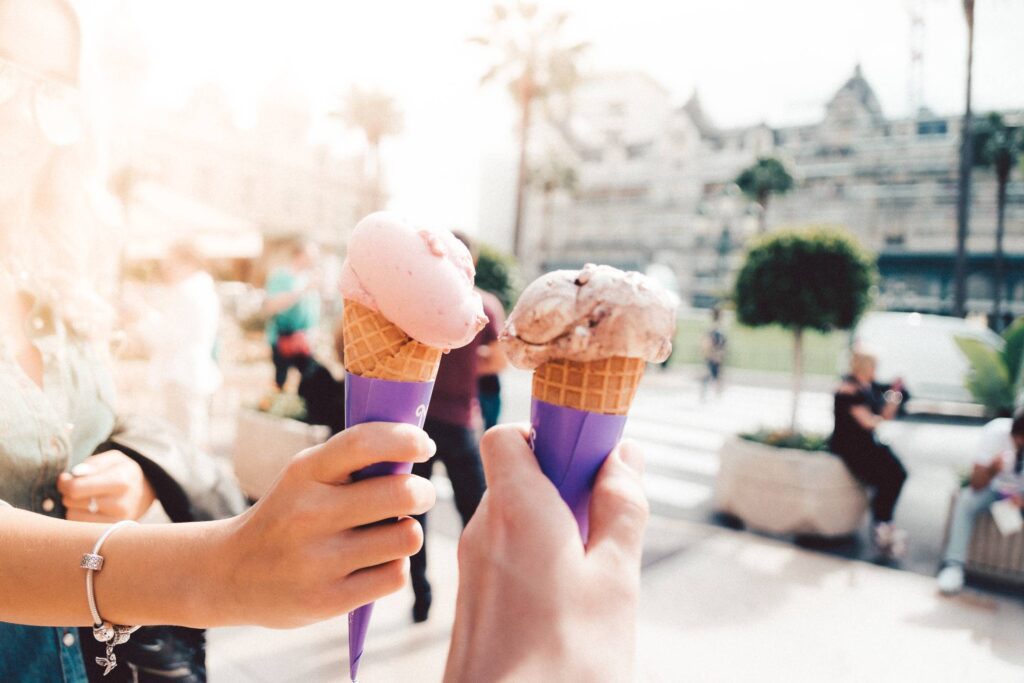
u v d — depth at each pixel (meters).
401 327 0.81
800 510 4.77
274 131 31.02
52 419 1.01
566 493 0.80
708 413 11.63
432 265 0.80
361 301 0.83
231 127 29.17
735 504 5.16
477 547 0.62
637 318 0.78
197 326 4.51
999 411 6.75
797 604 3.74
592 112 43.47
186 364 4.46
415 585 3.26
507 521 0.61
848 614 3.63
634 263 41.84
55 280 1.10
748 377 19.73
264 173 30.55
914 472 7.54
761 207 31.84
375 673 2.79
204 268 4.70
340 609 0.62
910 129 33.97
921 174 33.69
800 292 5.50
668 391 15.64
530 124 23.81
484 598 0.58
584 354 0.78
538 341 0.81
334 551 0.61
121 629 0.70
